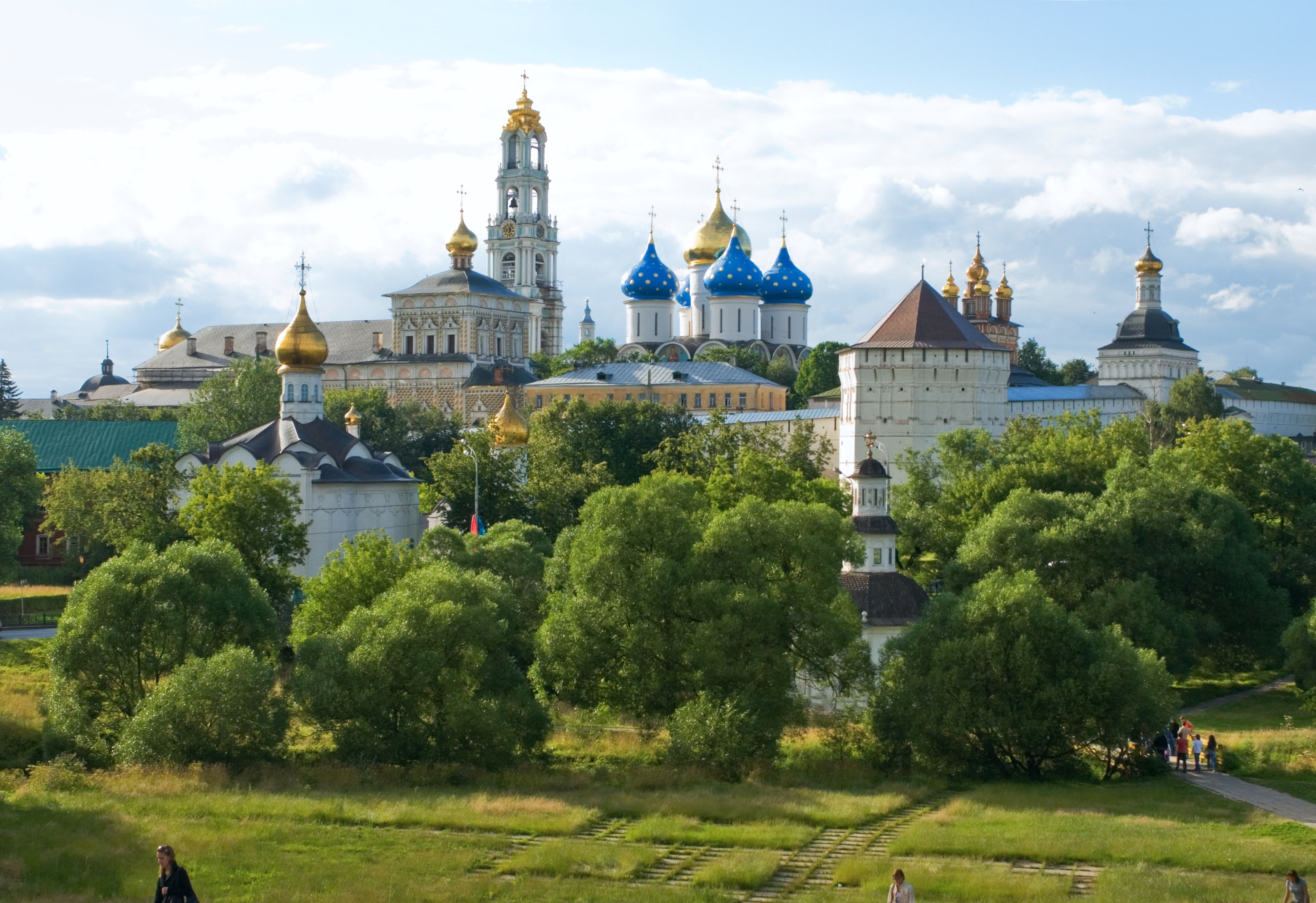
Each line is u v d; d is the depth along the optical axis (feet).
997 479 381.40
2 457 406.82
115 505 380.37
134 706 243.81
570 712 285.84
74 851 171.63
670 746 232.73
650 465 535.60
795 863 178.81
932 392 457.68
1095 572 313.53
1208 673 332.60
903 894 133.59
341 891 161.17
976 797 215.51
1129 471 347.56
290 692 238.68
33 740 254.06
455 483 440.45
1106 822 194.70
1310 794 218.18
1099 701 229.04
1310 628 277.44
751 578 246.47
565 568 270.46
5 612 371.76
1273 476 392.27
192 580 251.39
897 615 278.05
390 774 226.99
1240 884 163.02
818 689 277.44
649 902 159.02
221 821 191.52
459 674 238.89
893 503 406.62
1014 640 235.20
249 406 578.66
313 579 310.86
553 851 178.81
